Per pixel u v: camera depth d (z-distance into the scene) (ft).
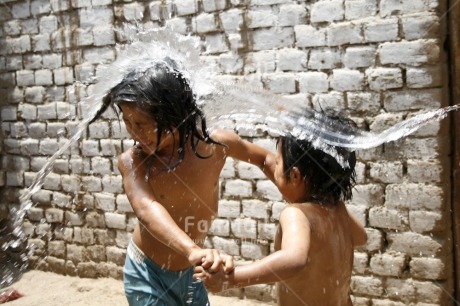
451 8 13.67
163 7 16.72
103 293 17.52
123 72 11.62
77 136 18.66
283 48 15.29
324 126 9.78
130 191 9.83
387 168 14.30
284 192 9.53
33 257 19.95
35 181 19.72
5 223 20.66
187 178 10.52
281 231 8.99
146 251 10.66
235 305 15.97
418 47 13.73
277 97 14.89
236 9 15.72
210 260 8.11
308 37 14.97
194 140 10.62
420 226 14.08
